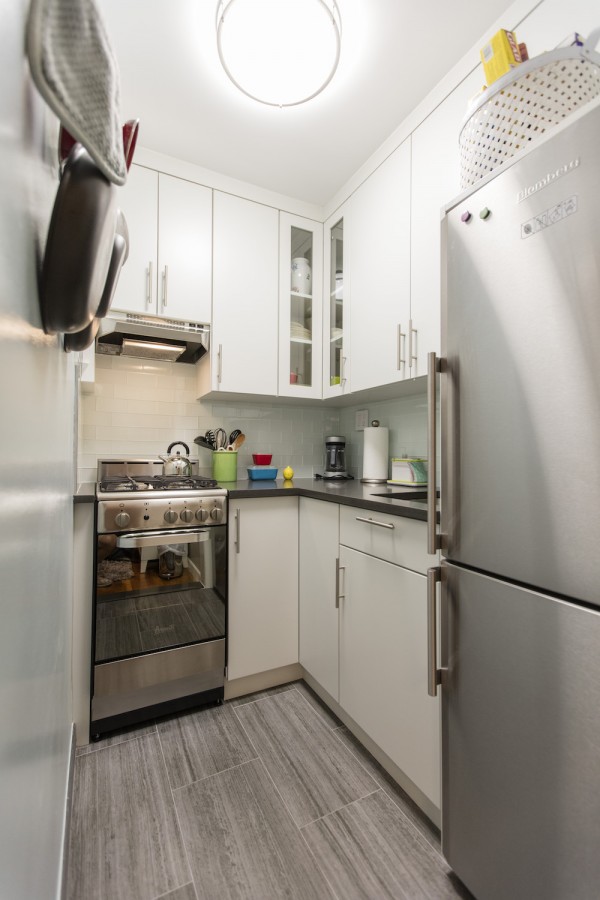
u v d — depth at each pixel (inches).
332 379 84.3
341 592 59.5
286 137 67.7
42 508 20.8
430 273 59.4
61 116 12.2
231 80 52.0
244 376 79.7
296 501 71.8
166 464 77.9
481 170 37.2
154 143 69.4
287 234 84.4
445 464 37.8
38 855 20.3
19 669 15.3
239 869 39.7
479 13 47.8
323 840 42.8
